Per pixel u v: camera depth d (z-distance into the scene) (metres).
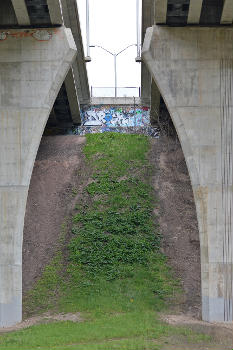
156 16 27.17
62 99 44.84
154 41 27.50
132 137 44.56
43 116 27.19
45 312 26.55
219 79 27.11
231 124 26.77
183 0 26.69
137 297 27.69
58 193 37.16
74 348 18.66
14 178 26.69
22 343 19.91
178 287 28.89
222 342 20.56
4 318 25.70
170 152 42.03
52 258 31.45
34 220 34.66
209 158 26.53
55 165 40.31
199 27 27.52
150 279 29.50
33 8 27.42
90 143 43.72
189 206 35.69
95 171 39.38
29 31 27.70
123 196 36.41
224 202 26.17
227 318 25.45
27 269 30.70
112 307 26.52
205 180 26.34
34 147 26.94
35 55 27.56
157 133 48.84
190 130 26.80
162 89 27.17
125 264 30.69
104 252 31.48
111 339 20.80
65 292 28.44
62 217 34.91
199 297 27.98
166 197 36.53
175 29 27.53
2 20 27.89
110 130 50.56
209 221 26.09
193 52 27.34
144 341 19.98
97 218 34.38
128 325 22.92
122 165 39.94
